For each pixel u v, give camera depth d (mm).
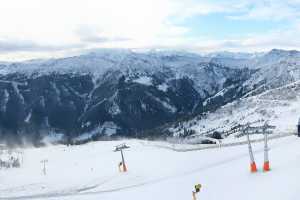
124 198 36344
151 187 39031
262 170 33000
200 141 138750
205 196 29375
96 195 40094
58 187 70688
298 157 34906
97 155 101875
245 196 25688
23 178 87438
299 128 61688
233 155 53312
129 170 66688
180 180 39562
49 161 115375
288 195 22688
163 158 71750
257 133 109688
